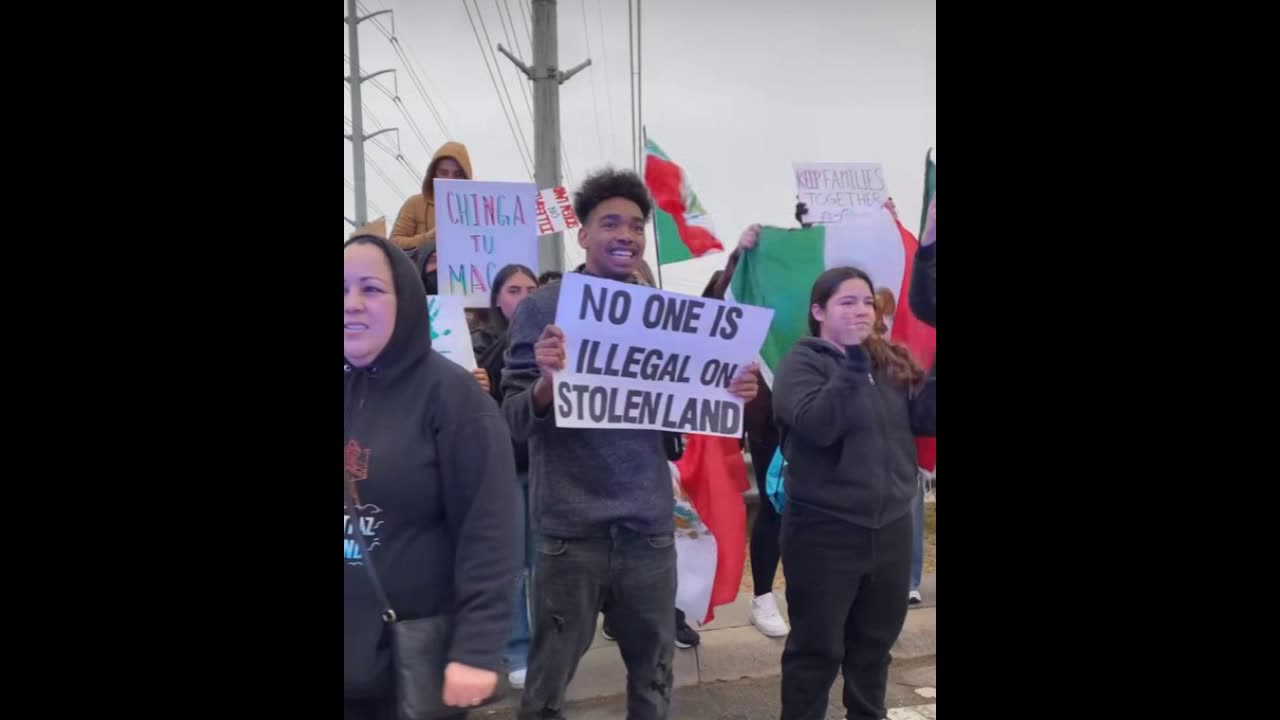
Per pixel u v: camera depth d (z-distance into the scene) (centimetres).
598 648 238
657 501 229
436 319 220
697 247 232
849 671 253
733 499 246
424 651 218
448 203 219
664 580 230
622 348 226
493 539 220
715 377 232
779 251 238
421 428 217
